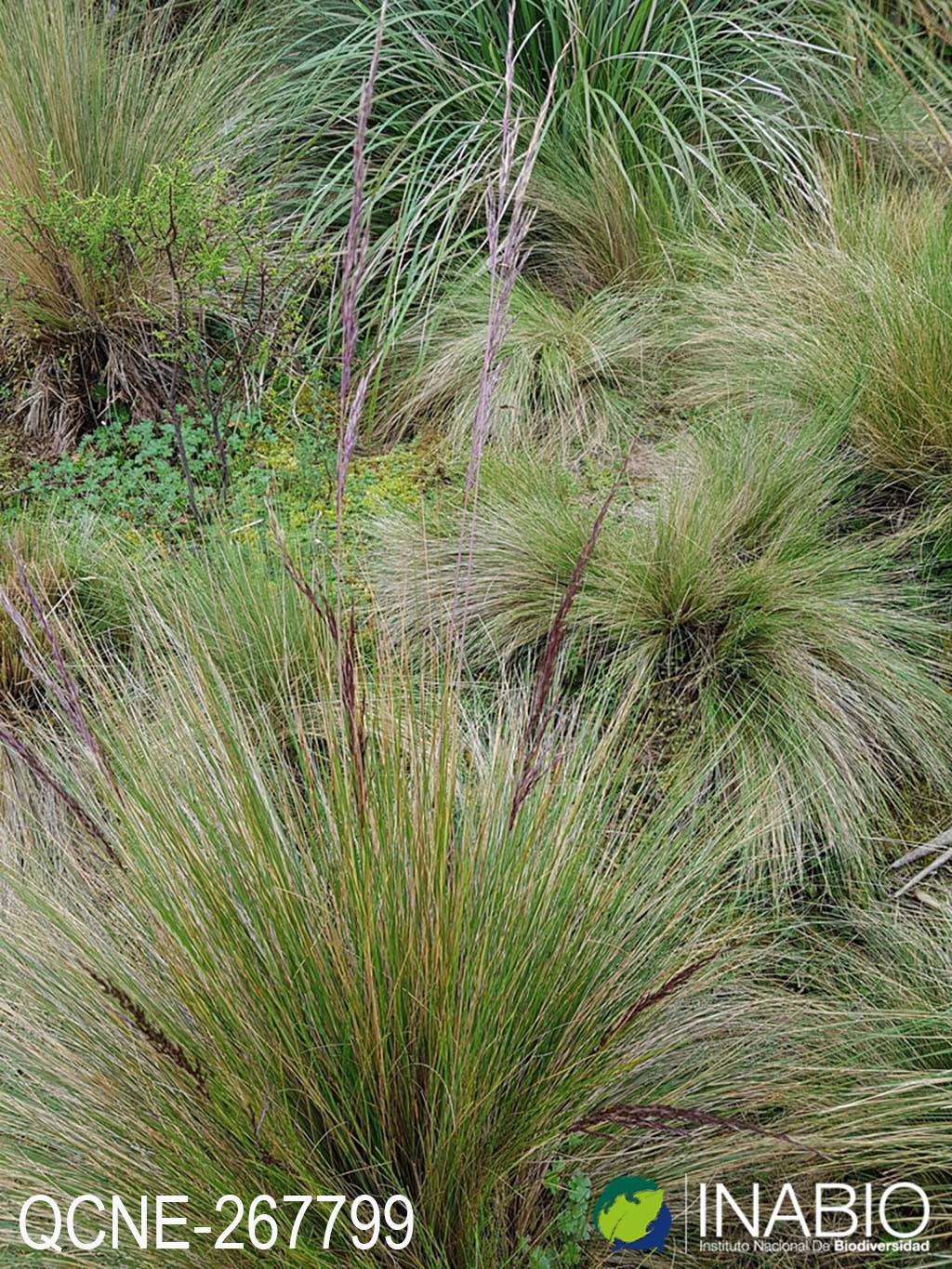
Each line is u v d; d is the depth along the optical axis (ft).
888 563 11.28
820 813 9.38
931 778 9.80
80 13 15.40
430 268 15.56
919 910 8.71
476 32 16.67
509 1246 6.16
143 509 13.35
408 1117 6.11
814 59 16.55
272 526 11.40
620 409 14.20
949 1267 6.40
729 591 10.68
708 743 9.87
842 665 10.37
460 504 12.19
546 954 6.40
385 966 6.01
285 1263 5.61
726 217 15.49
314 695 9.75
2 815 9.12
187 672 8.15
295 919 6.05
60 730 9.75
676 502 11.22
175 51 16.87
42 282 14.25
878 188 15.21
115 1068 6.15
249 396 14.71
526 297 15.39
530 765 6.20
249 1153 5.81
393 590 11.23
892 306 12.05
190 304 14.30
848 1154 6.66
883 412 11.87
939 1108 6.86
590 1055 6.32
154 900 6.26
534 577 11.07
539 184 15.80
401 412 14.56
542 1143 5.85
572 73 16.53
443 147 16.07
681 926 7.55
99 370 14.87
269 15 17.57
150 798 6.72
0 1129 6.21
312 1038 6.12
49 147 13.58
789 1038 7.32
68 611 11.18
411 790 6.43
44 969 6.73
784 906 8.88
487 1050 6.00
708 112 16.35
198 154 15.47
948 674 10.45
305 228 15.66
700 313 14.38
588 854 6.86
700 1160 6.47
